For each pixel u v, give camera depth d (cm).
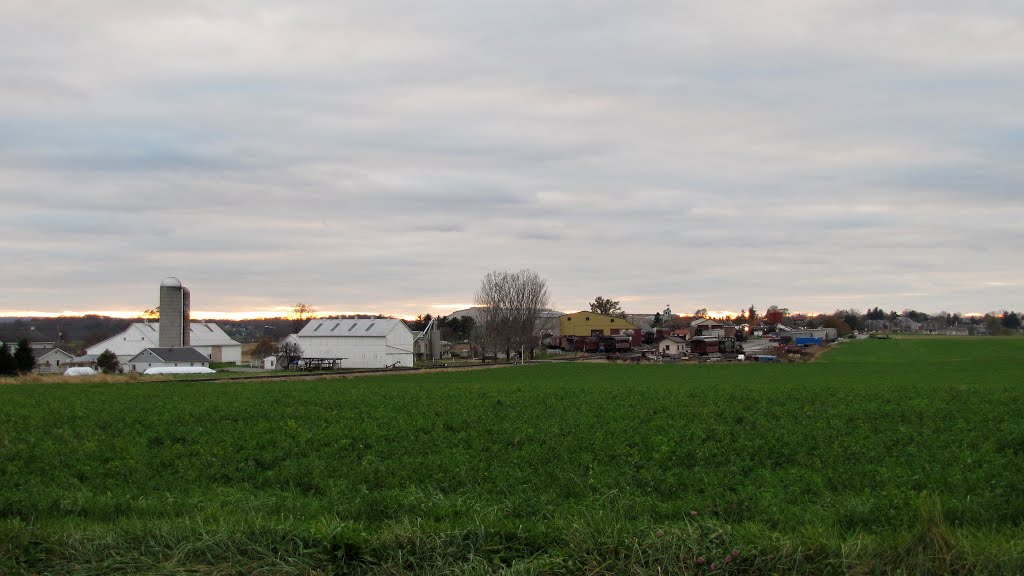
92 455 2353
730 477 1884
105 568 1191
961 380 6328
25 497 1605
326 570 1177
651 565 1159
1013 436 2419
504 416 3278
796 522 1384
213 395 4753
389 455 2338
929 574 1127
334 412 3516
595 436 2594
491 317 13138
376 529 1344
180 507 1564
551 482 1855
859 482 1783
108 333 18788
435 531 1270
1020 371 7950
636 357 12325
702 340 13138
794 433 2631
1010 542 1192
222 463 2180
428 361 13400
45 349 13400
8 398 4581
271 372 9950
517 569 1153
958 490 1673
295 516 1480
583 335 17488
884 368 8912
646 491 1755
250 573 1173
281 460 2269
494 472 1980
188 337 12388
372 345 12050
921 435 2548
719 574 1136
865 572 1132
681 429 2750
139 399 4422
